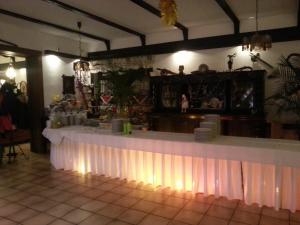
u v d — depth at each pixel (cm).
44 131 502
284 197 317
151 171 403
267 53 616
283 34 596
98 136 412
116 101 640
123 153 425
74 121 517
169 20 316
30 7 531
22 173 487
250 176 328
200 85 668
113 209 333
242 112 615
